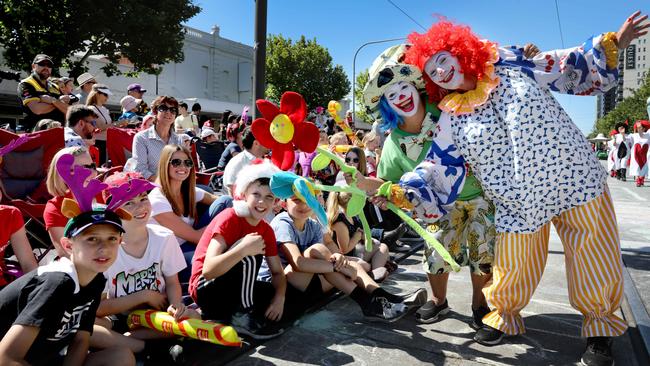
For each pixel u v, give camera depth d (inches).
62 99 224.4
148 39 666.8
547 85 97.3
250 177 104.0
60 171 71.1
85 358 78.7
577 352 97.7
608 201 93.0
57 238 109.4
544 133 89.6
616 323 91.5
